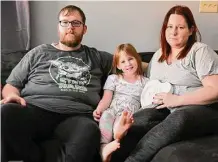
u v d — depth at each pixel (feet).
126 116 4.81
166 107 5.53
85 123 5.02
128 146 5.06
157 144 4.54
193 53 5.68
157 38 7.74
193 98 5.18
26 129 4.97
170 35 5.86
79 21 6.23
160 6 7.59
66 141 4.85
